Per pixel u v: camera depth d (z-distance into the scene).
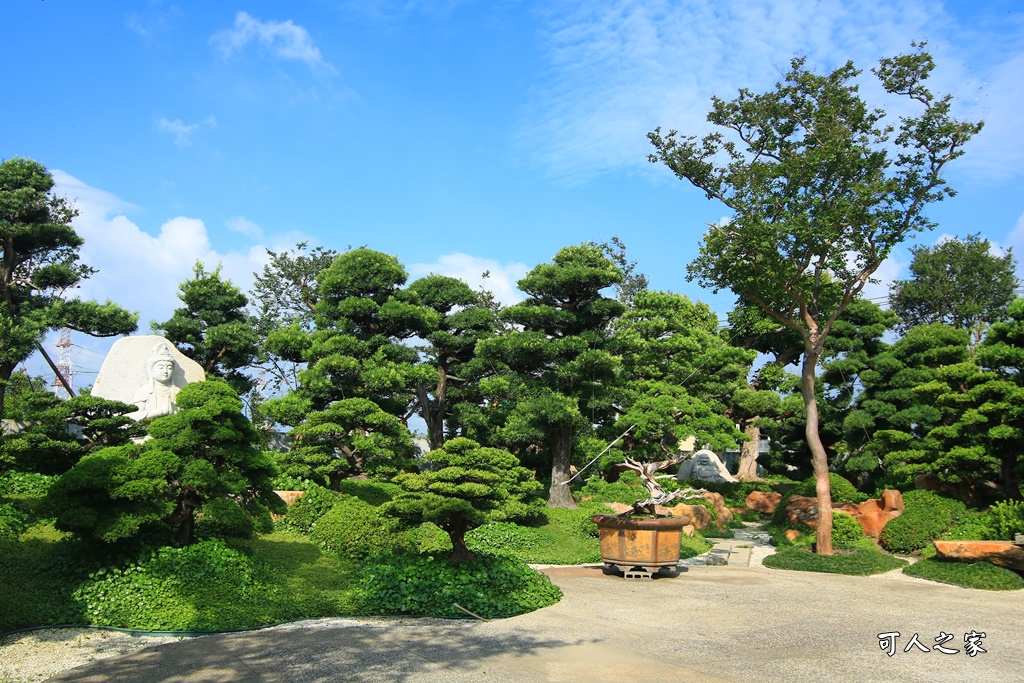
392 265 27.02
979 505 20.06
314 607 11.23
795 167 18.89
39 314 24.48
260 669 8.23
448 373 29.55
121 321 25.77
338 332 26.33
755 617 11.68
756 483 33.88
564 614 11.77
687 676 8.24
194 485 11.36
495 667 8.52
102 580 10.57
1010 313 20.52
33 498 15.10
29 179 26.75
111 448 11.74
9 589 10.34
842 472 29.80
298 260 41.59
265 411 23.03
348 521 15.17
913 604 12.98
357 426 22.05
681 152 19.97
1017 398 18.78
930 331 27.83
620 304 25.48
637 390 27.70
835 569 17.75
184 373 21.12
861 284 20.05
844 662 8.91
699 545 22.19
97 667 8.19
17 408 17.89
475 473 13.29
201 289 28.83
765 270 20.05
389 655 8.96
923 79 18.23
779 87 19.55
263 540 15.27
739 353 30.41
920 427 27.58
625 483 26.31
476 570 12.79
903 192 18.52
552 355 24.75
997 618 11.69
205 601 10.55
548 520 22.25
